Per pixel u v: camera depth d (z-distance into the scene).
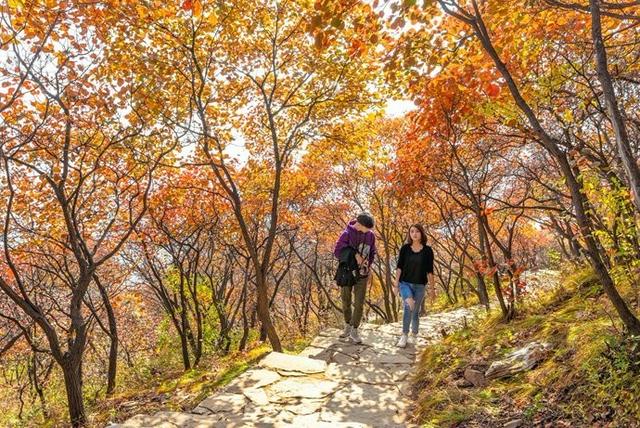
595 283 6.14
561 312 5.87
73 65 6.43
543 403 3.97
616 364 3.56
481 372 5.18
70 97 6.50
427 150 7.65
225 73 8.60
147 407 6.28
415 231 7.94
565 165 3.80
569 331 4.94
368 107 9.41
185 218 12.94
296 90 9.30
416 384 5.96
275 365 6.86
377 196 18.31
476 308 11.41
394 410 5.23
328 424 4.73
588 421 3.45
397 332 9.23
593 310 5.21
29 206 8.77
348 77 8.92
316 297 31.28
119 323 17.08
